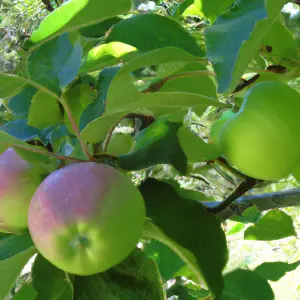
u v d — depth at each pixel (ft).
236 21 0.98
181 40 1.30
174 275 1.49
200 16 1.56
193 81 1.38
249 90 1.13
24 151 1.09
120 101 1.06
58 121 1.33
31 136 1.37
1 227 1.15
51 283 1.17
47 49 1.18
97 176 0.98
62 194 0.96
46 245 0.96
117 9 1.16
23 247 1.17
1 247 1.18
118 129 1.28
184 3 1.57
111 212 0.95
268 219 1.75
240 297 1.47
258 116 1.08
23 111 1.42
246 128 1.08
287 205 1.39
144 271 1.23
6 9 4.02
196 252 1.18
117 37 1.32
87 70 1.32
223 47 0.95
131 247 0.99
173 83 1.38
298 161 1.12
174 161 1.13
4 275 1.17
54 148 1.29
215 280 1.16
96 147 1.14
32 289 1.26
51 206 0.95
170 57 1.09
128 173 1.26
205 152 1.25
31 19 3.88
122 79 1.05
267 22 0.94
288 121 1.07
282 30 1.23
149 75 1.26
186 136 1.23
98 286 1.17
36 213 0.97
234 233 2.09
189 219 1.21
